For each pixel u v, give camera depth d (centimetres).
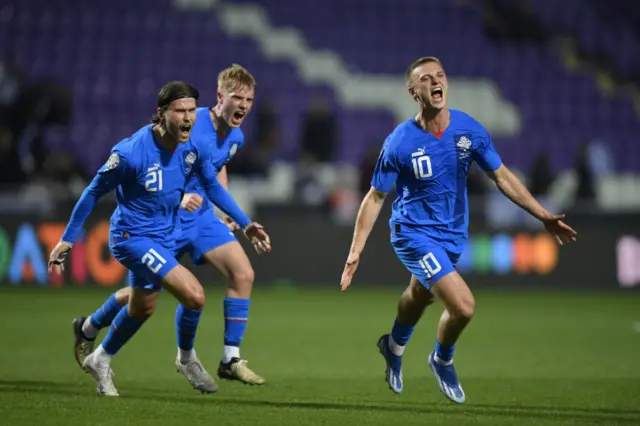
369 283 6109
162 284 2219
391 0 8881
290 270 6116
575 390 2544
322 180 7300
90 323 2544
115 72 8050
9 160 6506
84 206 2211
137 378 2753
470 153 2228
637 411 2161
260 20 8644
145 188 2206
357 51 8600
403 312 2312
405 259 2261
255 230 2383
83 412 2031
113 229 2264
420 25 8831
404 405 2238
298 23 8706
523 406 2238
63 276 5850
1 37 8125
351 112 8119
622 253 6241
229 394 2419
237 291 2433
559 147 8081
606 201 7519
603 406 2244
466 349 3597
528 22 9088
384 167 2239
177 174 2239
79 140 7331
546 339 3938
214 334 3988
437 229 2242
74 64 8038
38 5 8338
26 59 8019
